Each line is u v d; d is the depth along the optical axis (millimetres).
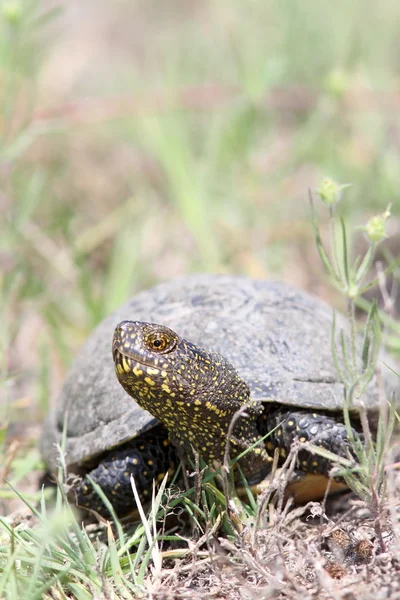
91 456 5965
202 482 5355
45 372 8141
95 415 6191
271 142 13266
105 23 20188
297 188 12188
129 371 5301
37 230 10836
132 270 10164
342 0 15508
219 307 6449
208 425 5539
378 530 5000
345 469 5031
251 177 12000
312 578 4852
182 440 5688
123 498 5828
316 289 10562
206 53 16188
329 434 5684
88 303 9570
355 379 5016
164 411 5504
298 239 11203
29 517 6137
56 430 6758
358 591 4574
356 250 10430
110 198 12789
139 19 20516
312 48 14820
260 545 5152
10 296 9438
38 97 12789
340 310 9695
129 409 5973
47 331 9422
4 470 6570
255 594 4684
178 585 4980
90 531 5930
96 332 7156
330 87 11906
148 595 4844
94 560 5152
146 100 12523
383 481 5113
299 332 6281
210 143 12297
